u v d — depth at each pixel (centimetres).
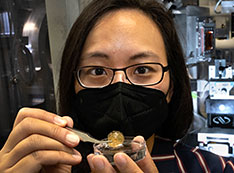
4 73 52
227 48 79
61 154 17
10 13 51
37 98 55
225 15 78
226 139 65
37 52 54
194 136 68
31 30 54
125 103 23
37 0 52
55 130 17
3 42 52
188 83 30
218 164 28
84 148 27
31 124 17
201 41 69
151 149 28
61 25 52
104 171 15
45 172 19
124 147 18
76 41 24
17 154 17
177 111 30
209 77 72
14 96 53
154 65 23
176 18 61
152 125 25
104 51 22
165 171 26
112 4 23
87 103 24
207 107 70
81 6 52
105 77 24
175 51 27
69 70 25
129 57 22
